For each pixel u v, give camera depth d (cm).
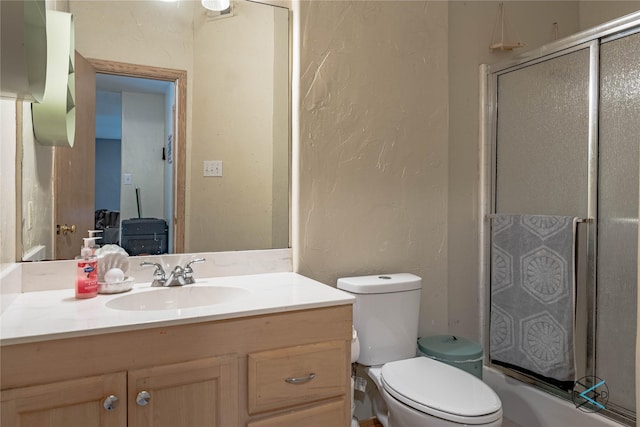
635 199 167
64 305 130
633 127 168
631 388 167
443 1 222
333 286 197
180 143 175
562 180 196
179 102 175
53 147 152
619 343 172
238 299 148
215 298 159
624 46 171
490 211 234
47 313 121
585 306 183
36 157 148
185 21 176
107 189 163
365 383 193
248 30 186
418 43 215
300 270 190
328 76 194
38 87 107
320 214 194
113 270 147
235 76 184
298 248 190
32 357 103
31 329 106
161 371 115
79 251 158
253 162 187
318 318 137
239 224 184
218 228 181
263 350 129
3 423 100
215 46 181
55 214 153
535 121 210
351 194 200
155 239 171
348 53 199
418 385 161
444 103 222
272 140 190
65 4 156
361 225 203
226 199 182
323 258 195
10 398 101
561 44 195
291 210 193
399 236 212
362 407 207
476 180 240
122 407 112
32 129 145
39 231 150
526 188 214
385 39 207
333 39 195
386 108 207
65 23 145
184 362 119
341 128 198
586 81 185
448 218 233
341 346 140
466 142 237
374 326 187
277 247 191
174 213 174
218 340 123
